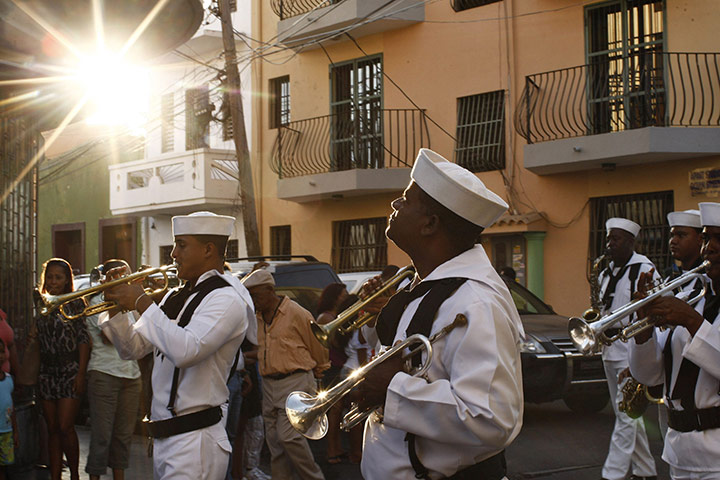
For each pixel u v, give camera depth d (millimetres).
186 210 22719
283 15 20703
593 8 16000
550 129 15898
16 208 7594
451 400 2473
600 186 15914
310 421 2730
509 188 16984
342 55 19750
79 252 26469
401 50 18766
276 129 21094
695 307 3871
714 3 14703
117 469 7047
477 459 2691
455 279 2689
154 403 4066
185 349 3783
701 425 3668
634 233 6934
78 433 9531
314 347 6707
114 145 25141
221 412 4098
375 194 19266
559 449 8297
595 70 15961
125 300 3979
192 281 4188
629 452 6680
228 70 16781
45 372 6848
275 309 6633
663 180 15156
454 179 2721
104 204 25328
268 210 21359
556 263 16438
